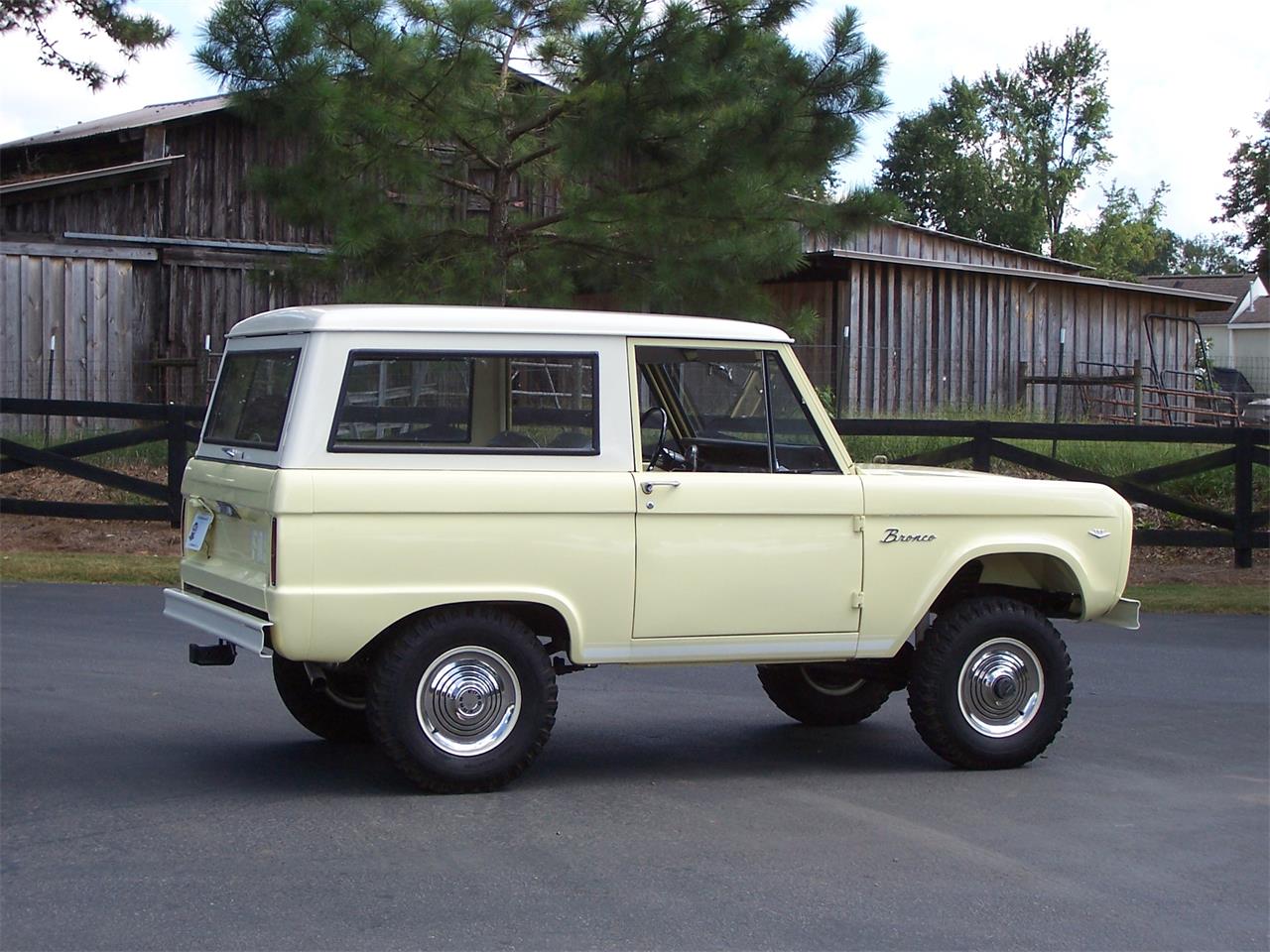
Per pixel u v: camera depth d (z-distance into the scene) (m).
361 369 6.06
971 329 24.64
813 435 6.77
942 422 14.38
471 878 5.26
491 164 14.98
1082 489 7.19
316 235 22.75
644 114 13.48
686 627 6.47
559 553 6.24
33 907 4.88
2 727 7.46
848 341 21.12
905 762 7.26
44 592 11.70
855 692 8.05
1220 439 13.84
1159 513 15.67
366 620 5.97
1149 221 66.00
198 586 6.67
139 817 5.93
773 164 13.83
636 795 6.45
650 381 6.78
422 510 6.03
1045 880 5.44
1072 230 62.94
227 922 4.77
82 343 20.86
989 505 6.94
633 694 8.80
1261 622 11.80
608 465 6.34
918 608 6.82
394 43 13.46
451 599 6.11
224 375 6.90
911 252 26.97
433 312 6.20
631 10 13.45
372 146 13.57
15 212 20.67
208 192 22.02
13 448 14.44
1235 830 6.14
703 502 6.45
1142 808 6.46
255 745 7.25
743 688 9.06
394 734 6.14
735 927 4.83
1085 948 4.76
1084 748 7.62
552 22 14.27
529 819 6.02
